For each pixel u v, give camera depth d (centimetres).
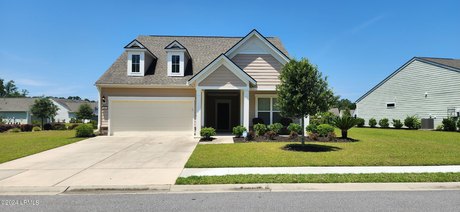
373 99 3406
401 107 2992
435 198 596
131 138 1631
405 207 540
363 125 3459
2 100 5456
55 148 1261
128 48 1833
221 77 1599
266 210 525
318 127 1598
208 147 1253
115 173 797
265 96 1806
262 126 1612
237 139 1526
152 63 1970
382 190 662
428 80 2683
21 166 888
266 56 1773
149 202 574
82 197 611
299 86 1192
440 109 2552
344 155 1042
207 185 680
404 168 854
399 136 1856
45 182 703
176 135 1786
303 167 862
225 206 548
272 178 727
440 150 1160
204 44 2195
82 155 1086
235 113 2088
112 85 1777
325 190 662
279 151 1133
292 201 577
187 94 1828
